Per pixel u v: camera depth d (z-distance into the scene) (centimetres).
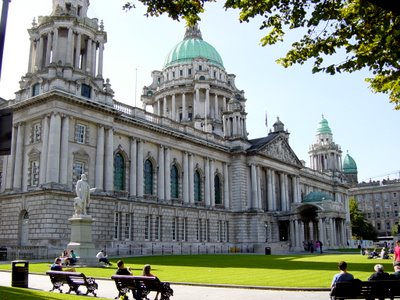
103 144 6016
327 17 1745
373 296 1636
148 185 7069
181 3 1689
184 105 11694
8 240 5431
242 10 1791
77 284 2091
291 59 1912
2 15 1262
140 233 6469
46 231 5016
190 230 7531
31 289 2131
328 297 1956
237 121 9156
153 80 13262
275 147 9800
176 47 12975
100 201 5759
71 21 6022
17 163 5666
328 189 13162
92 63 6297
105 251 5269
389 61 1795
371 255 5041
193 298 1953
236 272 3200
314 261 4594
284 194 9875
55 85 5491
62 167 5338
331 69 1845
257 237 8525
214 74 12344
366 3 1659
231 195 8819
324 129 14862
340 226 10088
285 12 1797
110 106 6219
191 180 7862
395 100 2342
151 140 7075
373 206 18575
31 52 6266
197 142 7988
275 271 3294
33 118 5647
